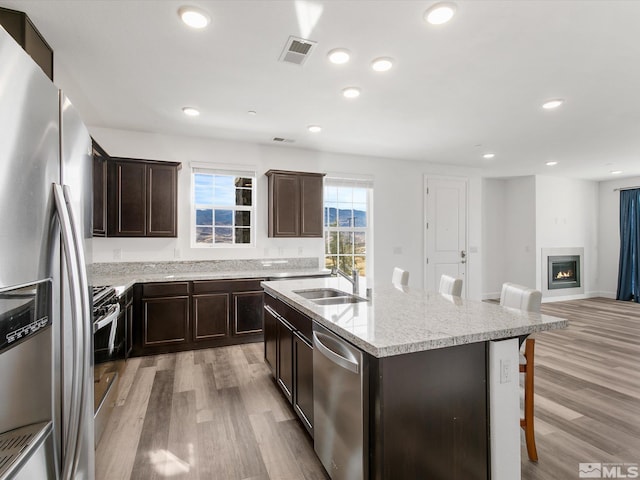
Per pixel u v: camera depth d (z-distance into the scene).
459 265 6.03
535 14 1.93
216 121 3.75
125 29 2.08
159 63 2.49
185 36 2.15
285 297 2.45
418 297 2.42
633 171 6.29
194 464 1.88
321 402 1.80
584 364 3.36
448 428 1.44
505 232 7.23
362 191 5.48
